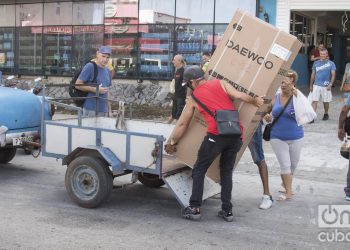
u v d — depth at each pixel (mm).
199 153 5773
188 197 6090
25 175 8188
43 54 20359
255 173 8617
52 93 17062
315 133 11758
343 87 10328
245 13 5820
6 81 11531
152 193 7211
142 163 6000
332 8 15352
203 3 16641
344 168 8852
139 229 5641
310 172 8602
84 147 6254
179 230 5629
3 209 6293
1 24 21359
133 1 17875
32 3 20422
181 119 5859
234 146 5762
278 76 5883
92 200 6297
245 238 5414
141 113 15188
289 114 6699
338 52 24422
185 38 17016
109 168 6273
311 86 13422
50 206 6461
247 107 5785
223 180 5941
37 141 8008
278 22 15859
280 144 6828
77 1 19234
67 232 5488
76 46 19453
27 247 5023
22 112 7758
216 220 6016
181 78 10398
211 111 5633
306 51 18688
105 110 8109
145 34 17719
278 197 6988
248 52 5758
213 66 5891
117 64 18203
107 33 18562
